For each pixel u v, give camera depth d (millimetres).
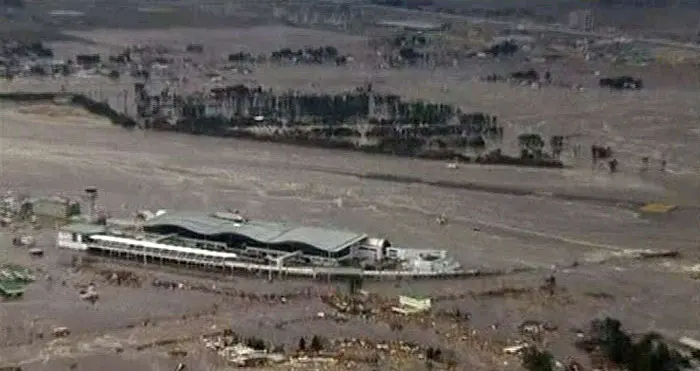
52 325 190125
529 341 187250
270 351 179625
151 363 174125
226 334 187125
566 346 185625
